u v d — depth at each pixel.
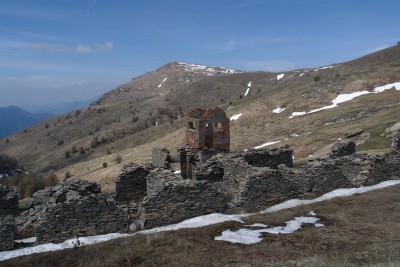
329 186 25.55
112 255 15.55
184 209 20.61
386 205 22.03
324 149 51.22
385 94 87.88
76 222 18.61
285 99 105.81
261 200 22.94
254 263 14.38
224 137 33.06
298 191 24.58
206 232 17.91
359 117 73.00
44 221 18.19
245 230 18.38
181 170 32.81
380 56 187.38
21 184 63.31
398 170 29.08
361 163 27.84
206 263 14.70
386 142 47.62
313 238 17.23
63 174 103.69
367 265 13.01
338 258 14.77
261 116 101.44
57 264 15.41
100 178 66.56
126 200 25.55
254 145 77.12
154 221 19.98
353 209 21.44
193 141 33.41
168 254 15.45
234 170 25.92
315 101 98.12
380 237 17.25
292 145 62.25
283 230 18.45
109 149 156.12
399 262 12.86
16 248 17.77
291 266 13.52
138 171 25.92
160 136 142.75
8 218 18.14
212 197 21.28
